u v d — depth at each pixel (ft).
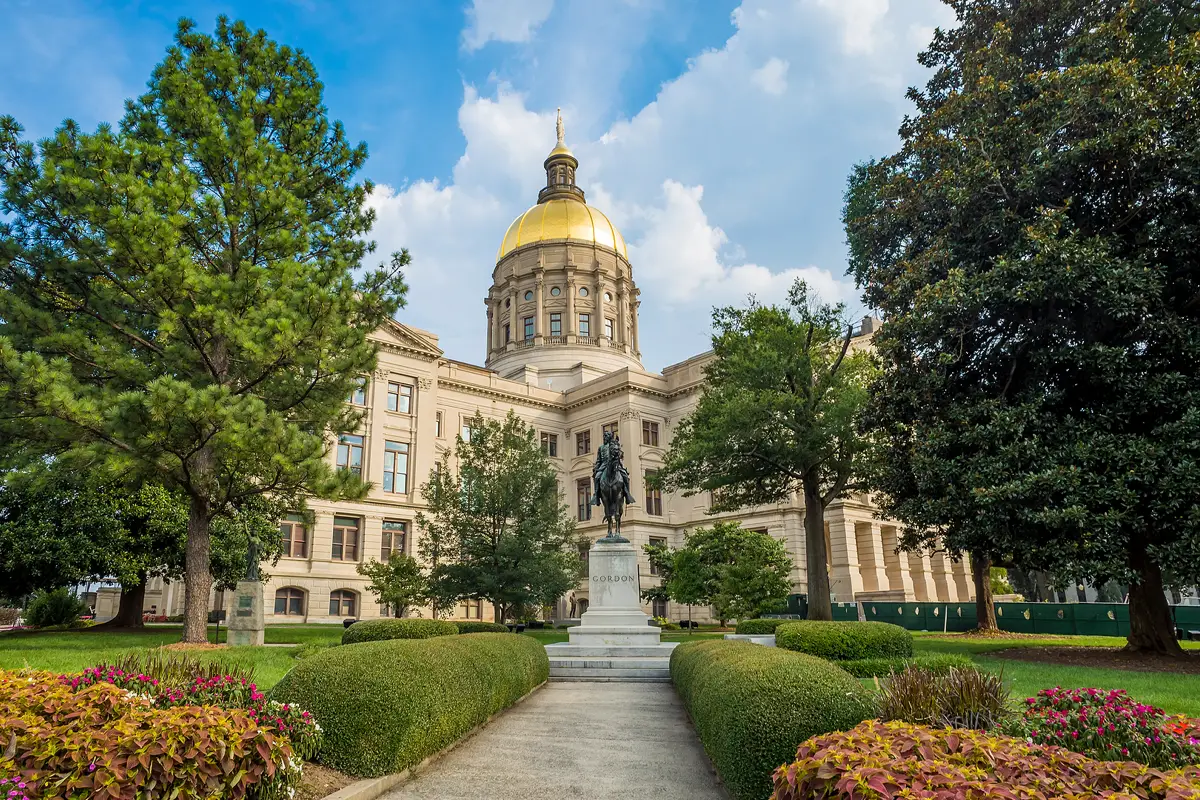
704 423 100.68
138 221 53.83
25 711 17.17
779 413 89.20
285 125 71.97
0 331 57.41
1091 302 55.26
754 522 167.32
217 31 71.72
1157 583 61.93
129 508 88.48
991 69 65.57
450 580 101.24
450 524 105.40
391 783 24.21
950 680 23.04
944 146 65.36
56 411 51.98
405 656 28.66
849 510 156.56
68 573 85.81
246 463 64.23
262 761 18.48
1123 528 53.26
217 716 18.58
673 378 195.31
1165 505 50.60
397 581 112.37
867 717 21.03
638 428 188.24
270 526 103.86
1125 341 56.54
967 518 58.70
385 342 167.02
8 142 57.82
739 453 91.35
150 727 17.12
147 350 66.64
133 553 90.27
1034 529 55.52
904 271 67.56
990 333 62.64
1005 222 60.34
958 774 13.35
